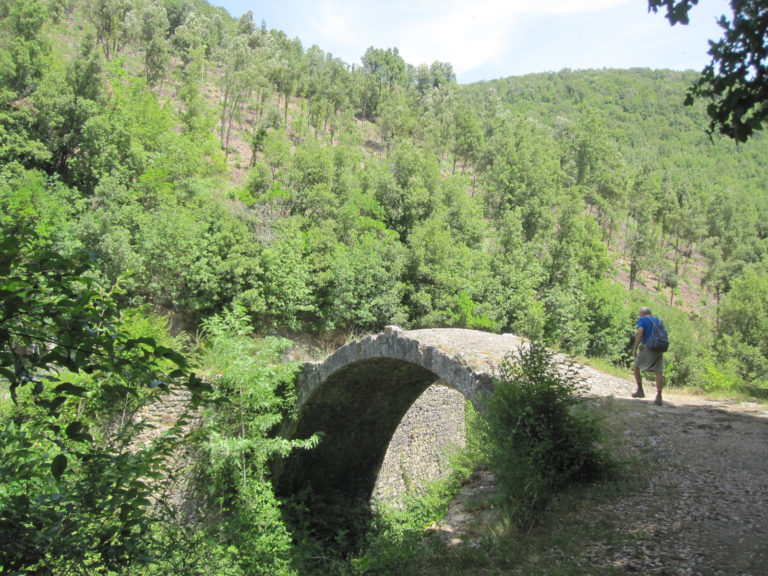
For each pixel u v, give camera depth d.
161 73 57.66
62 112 34.56
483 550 4.99
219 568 5.54
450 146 74.12
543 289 39.72
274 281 27.36
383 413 14.86
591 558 4.44
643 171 93.88
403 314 30.09
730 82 3.23
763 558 4.02
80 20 63.28
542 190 56.41
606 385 9.33
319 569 10.58
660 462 6.21
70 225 24.03
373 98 90.25
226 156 46.47
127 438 3.91
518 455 5.77
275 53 79.31
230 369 12.34
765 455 6.16
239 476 12.23
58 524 3.29
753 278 44.62
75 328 2.72
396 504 15.93
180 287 26.36
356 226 35.53
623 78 183.38
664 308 49.19
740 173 141.00
